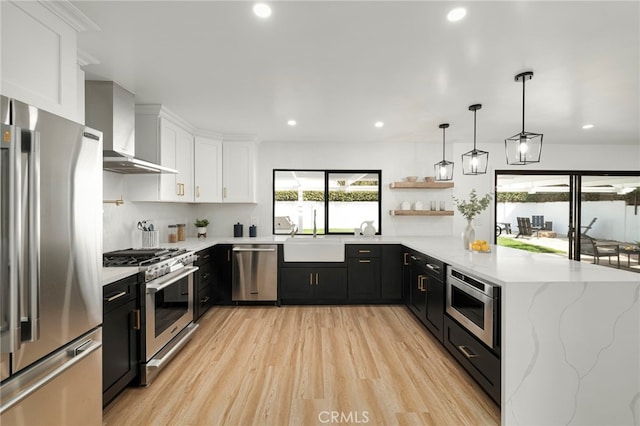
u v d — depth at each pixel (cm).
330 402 207
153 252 280
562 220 504
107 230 291
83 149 150
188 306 304
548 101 302
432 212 469
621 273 207
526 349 182
